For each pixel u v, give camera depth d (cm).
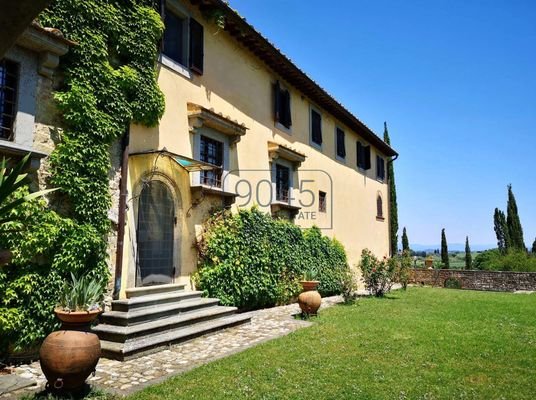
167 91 853
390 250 2320
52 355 405
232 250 959
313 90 1419
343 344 664
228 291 925
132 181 755
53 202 600
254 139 1149
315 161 1490
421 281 2372
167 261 834
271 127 1240
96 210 648
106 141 675
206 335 716
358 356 593
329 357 583
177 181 870
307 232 1370
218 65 1030
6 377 477
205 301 820
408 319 935
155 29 790
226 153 1023
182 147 881
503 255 2892
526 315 1052
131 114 726
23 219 544
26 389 443
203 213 942
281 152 1222
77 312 442
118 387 449
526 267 2503
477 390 463
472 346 673
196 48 945
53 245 580
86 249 614
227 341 679
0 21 171
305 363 549
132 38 748
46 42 576
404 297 1470
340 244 1571
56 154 603
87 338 426
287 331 768
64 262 587
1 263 310
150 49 776
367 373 513
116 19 720
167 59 862
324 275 1367
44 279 562
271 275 1086
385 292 1603
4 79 553
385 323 872
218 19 957
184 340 662
